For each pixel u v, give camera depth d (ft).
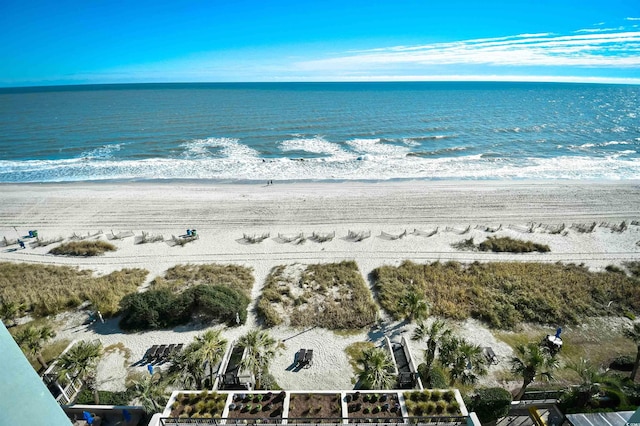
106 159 237.45
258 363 71.82
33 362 82.48
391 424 51.49
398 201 168.86
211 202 170.09
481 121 369.30
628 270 117.19
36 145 268.41
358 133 310.86
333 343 89.71
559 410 66.54
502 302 102.73
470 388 76.64
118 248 133.39
